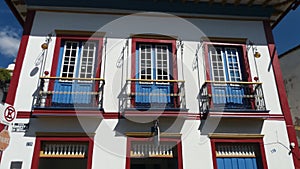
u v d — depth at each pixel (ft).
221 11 26.50
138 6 25.73
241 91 23.89
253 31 26.43
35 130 20.48
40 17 24.49
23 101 21.30
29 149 19.90
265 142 21.95
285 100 23.66
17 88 21.63
